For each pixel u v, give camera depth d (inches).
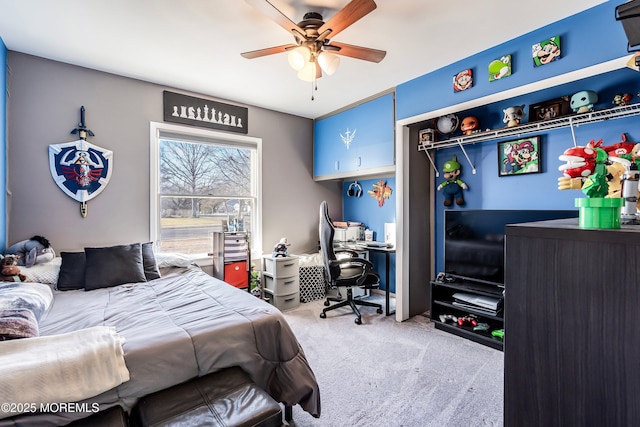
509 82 92.7
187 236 137.7
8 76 98.7
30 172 102.4
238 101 147.9
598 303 22.1
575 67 79.5
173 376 51.9
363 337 108.3
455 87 105.8
